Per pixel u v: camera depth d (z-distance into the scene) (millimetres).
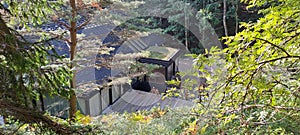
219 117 2551
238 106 2445
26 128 2861
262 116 2486
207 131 3836
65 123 2758
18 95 2461
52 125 2590
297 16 2189
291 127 3475
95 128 2973
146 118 5828
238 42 2189
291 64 2236
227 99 2473
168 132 5102
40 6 3006
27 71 2457
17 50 2369
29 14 3023
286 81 2281
